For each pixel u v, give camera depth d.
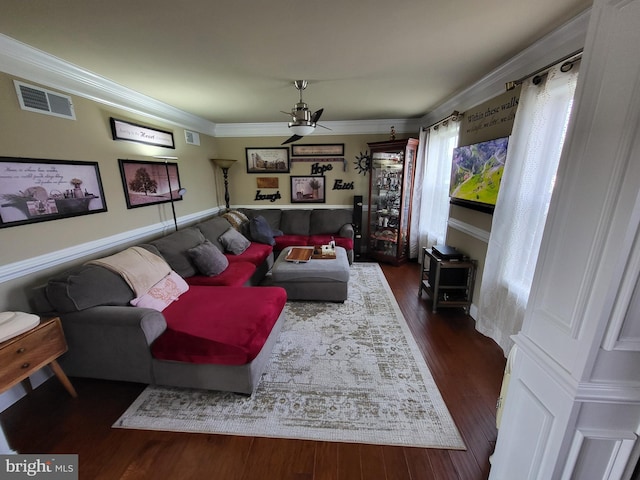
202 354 1.69
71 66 2.16
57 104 2.13
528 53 1.96
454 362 2.15
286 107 3.61
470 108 2.94
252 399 1.80
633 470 0.85
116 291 2.00
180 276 2.67
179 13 1.50
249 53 2.01
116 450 1.48
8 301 1.84
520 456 1.02
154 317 1.80
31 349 1.53
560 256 0.85
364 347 2.33
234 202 5.16
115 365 1.82
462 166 2.94
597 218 0.73
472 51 1.99
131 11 1.47
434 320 2.78
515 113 2.18
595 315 0.73
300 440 1.53
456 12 1.50
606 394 0.78
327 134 4.84
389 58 2.11
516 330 2.09
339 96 3.12
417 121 4.61
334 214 4.80
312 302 3.16
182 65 2.21
